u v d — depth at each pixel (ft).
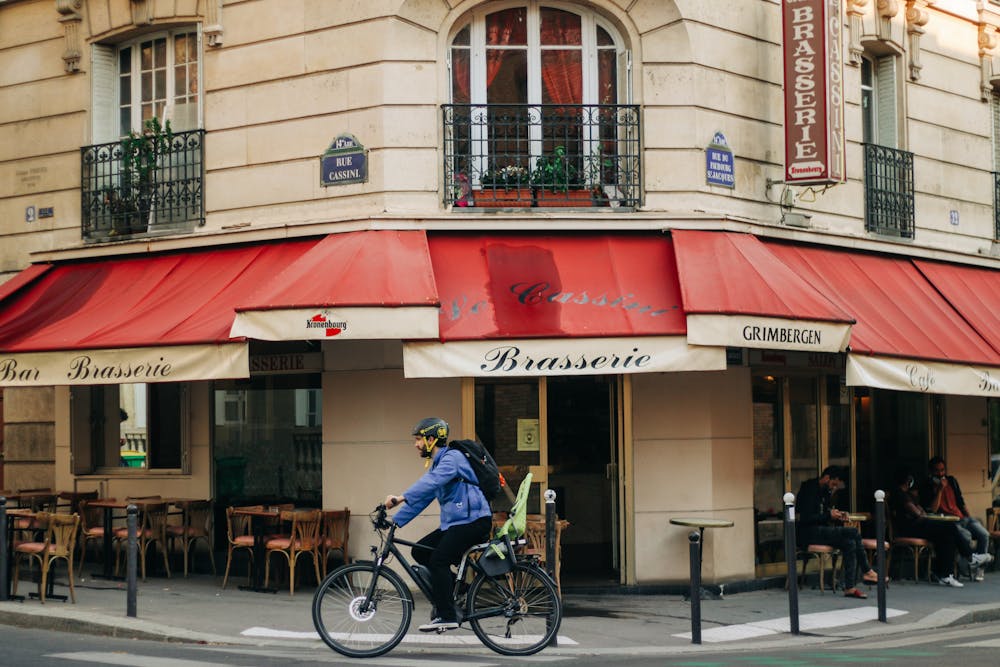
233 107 48.29
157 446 52.24
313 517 43.68
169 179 49.93
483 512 32.12
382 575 32.27
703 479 45.88
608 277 43.06
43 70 53.78
